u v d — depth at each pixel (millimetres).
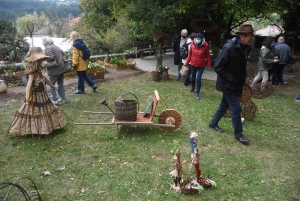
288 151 4441
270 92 6289
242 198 3256
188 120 5539
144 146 4422
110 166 3848
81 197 3213
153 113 4703
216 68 4309
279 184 3547
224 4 10914
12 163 3861
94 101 6605
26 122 4441
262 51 7223
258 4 12008
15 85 7762
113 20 21984
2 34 12289
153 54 14484
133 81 8680
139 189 3367
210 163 3980
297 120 5789
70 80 8547
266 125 5465
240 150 4402
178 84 8383
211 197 3252
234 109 4500
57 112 4688
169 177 3615
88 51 6883
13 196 3156
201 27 10852
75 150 4238
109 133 4836
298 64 12797
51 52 5770
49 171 3688
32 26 8930
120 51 14398
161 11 8750
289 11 15938
